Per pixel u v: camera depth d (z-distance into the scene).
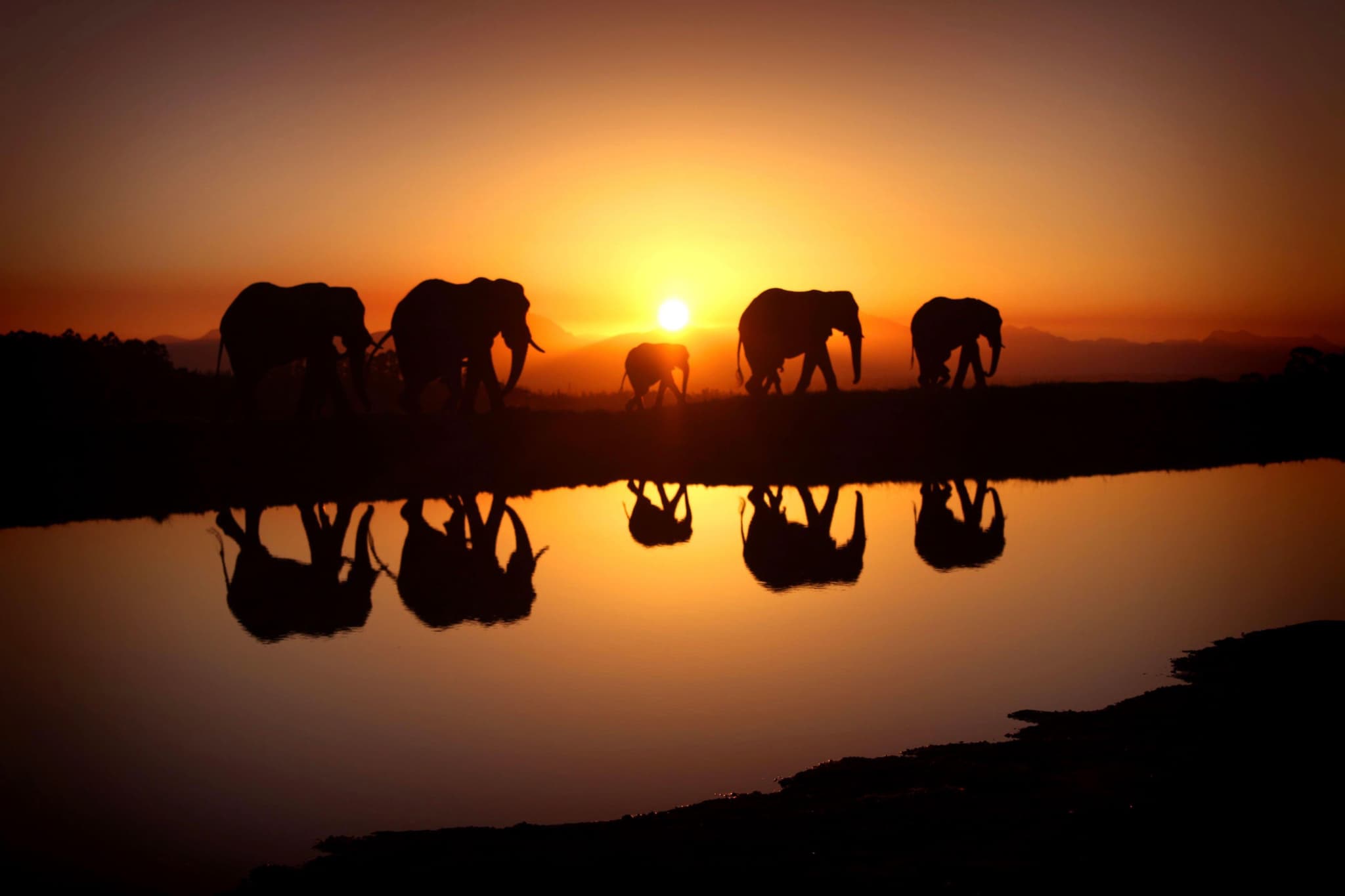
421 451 23.50
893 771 7.91
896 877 6.03
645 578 14.97
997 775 7.63
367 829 7.40
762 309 29.16
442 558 16.39
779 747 8.76
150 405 31.47
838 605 13.32
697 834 6.86
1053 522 18.55
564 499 21.34
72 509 19.94
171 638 12.32
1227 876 5.84
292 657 11.62
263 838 7.25
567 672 10.92
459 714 9.76
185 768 8.57
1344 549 16.12
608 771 8.37
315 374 23.83
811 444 25.48
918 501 20.73
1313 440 28.05
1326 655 10.23
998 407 27.23
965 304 29.38
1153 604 12.97
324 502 20.98
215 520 19.28
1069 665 10.63
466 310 24.98
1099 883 5.81
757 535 17.89
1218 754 7.73
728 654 11.38
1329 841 6.22
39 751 8.95
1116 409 28.05
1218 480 22.97
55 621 13.09
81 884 6.57
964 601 13.38
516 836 7.03
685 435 25.61
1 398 27.89
